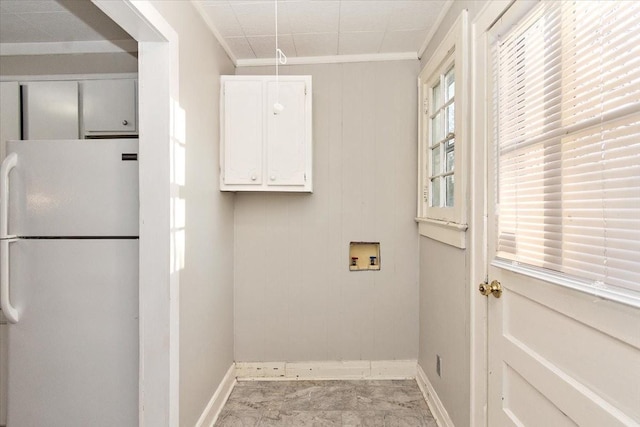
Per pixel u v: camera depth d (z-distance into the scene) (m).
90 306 1.46
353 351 2.41
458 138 1.57
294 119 2.12
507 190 1.17
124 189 1.47
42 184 1.48
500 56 1.22
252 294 2.44
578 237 0.82
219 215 2.11
